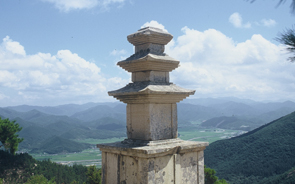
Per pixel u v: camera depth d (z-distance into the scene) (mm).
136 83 11422
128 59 11656
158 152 9898
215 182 47906
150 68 11133
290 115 101250
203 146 11328
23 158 54125
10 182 45750
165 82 11531
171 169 10555
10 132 52594
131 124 11359
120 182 10789
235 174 77750
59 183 50781
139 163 10094
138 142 10867
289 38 7543
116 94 11289
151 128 10695
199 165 11461
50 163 58031
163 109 11141
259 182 68938
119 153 10750
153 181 9953
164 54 11539
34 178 38656
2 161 50312
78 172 57750
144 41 11406
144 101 10758
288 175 60750
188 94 11461
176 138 11445
